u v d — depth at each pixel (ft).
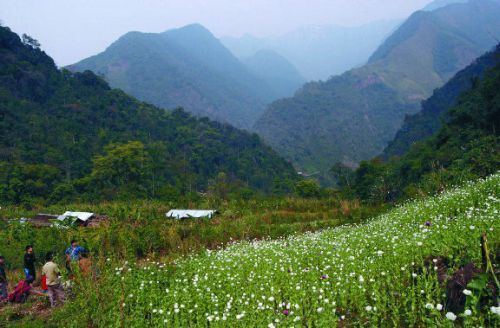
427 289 18.79
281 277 28.22
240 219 93.09
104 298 29.86
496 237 20.99
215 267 33.68
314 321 20.98
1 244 65.57
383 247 28.58
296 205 116.26
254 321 21.90
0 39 360.89
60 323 29.50
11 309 34.88
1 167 212.64
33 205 156.97
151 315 27.14
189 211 101.86
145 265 39.96
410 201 71.61
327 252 31.45
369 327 19.54
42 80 362.12
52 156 264.11
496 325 14.78
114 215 82.64
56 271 35.29
